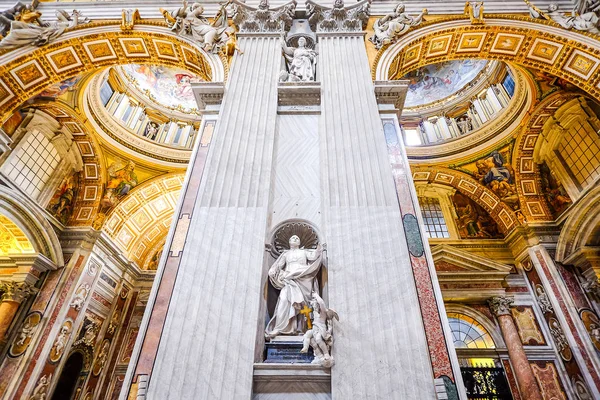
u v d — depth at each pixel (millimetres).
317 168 4598
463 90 13688
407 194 4188
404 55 7504
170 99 14953
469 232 13234
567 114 10523
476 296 11234
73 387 11188
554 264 10570
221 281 3363
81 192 12523
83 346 11641
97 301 12336
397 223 3822
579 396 9172
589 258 9641
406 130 14422
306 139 4945
